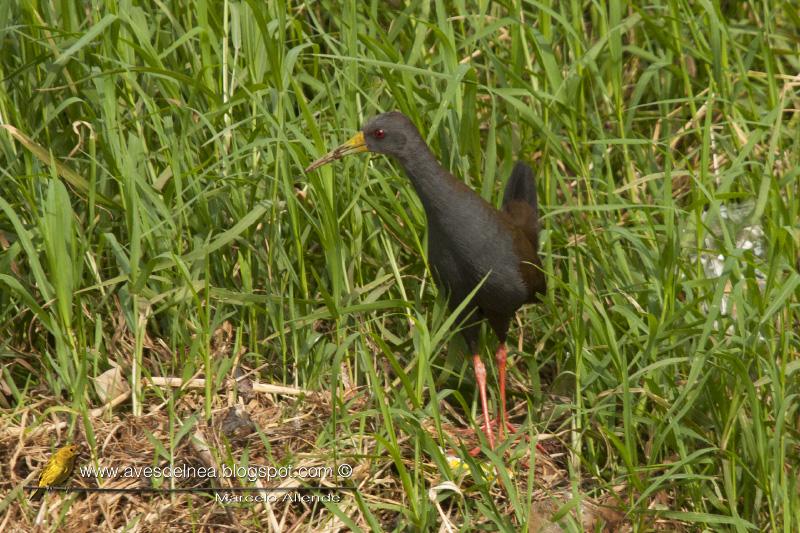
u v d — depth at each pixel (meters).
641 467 9.71
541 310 11.77
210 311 11.41
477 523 9.49
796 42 13.48
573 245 11.23
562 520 9.47
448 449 10.43
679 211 10.72
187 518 9.46
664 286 10.27
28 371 11.09
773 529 9.12
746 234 12.14
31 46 11.05
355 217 11.10
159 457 10.01
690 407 9.72
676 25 12.27
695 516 9.18
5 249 10.91
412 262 11.64
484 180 11.16
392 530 9.47
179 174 10.34
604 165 12.46
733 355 9.20
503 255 10.31
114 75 10.81
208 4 11.30
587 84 12.84
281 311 10.70
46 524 9.37
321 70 12.34
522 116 11.38
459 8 11.85
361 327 10.83
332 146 11.17
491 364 11.37
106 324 11.16
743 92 13.16
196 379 10.81
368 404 10.65
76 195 11.34
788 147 12.37
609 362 10.67
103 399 10.55
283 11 10.93
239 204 11.09
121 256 10.38
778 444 9.13
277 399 10.91
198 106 11.39
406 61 12.38
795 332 10.81
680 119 12.86
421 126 11.15
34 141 10.91
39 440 10.13
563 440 10.73
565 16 12.56
